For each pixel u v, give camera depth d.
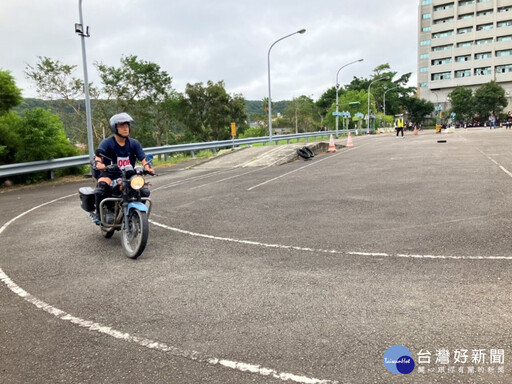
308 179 12.14
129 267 5.05
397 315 3.44
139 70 37.84
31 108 16.50
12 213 9.49
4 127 15.54
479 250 4.96
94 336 3.33
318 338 3.13
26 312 3.85
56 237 6.83
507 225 5.94
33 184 15.77
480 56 91.50
